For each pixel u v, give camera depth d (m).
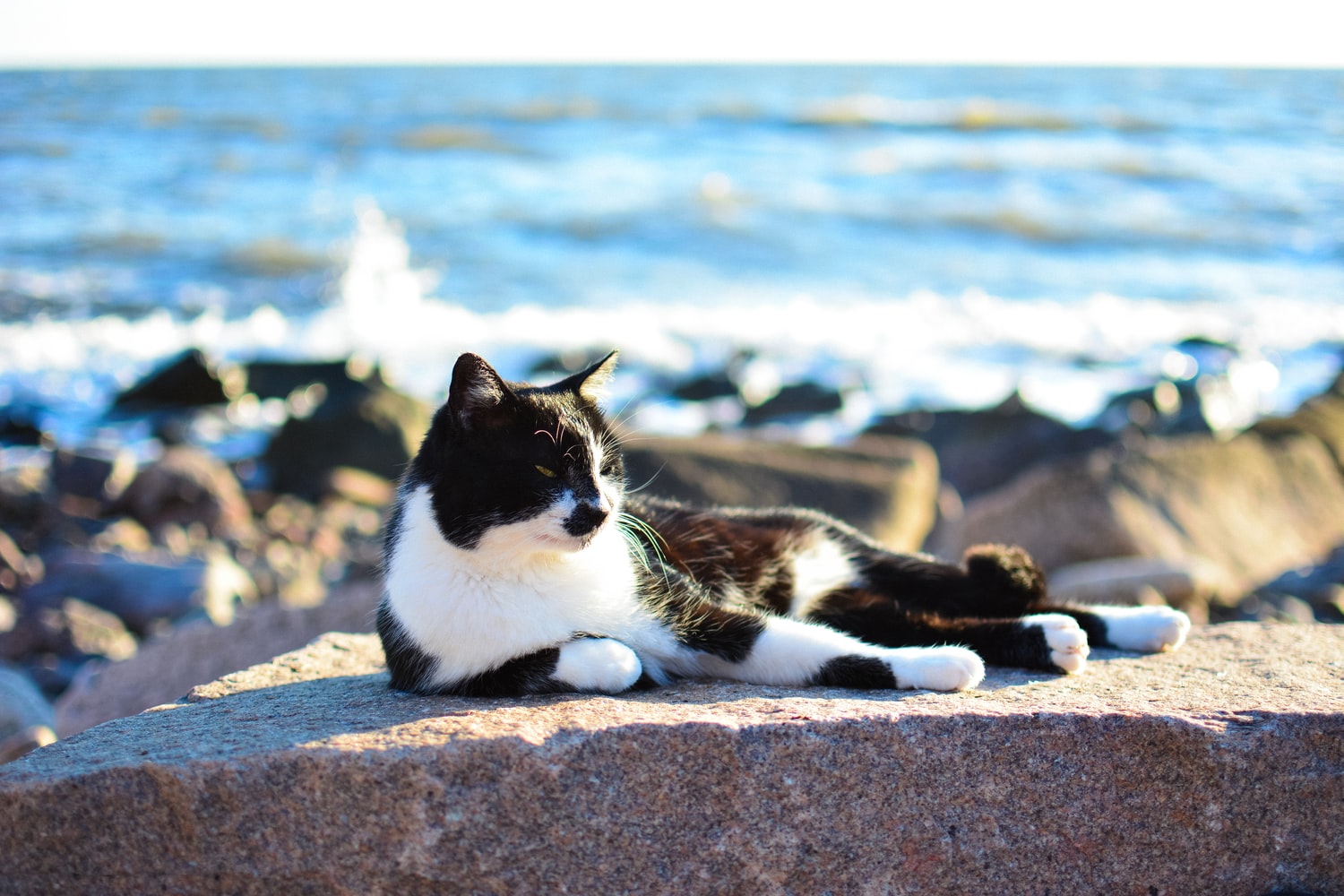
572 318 17.66
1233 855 2.66
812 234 22.70
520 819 2.51
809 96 54.22
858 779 2.60
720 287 19.52
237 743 2.65
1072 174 27.95
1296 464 9.41
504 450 3.28
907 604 4.09
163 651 5.84
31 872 2.53
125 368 15.41
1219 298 18.67
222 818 2.48
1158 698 2.89
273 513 10.77
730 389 14.62
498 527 3.24
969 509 9.09
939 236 22.59
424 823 2.48
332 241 21.91
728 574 3.97
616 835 2.54
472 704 3.00
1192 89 57.12
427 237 22.33
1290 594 7.82
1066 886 2.66
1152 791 2.65
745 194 25.97
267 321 17.48
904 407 14.11
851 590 4.07
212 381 14.12
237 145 33.44
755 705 2.80
